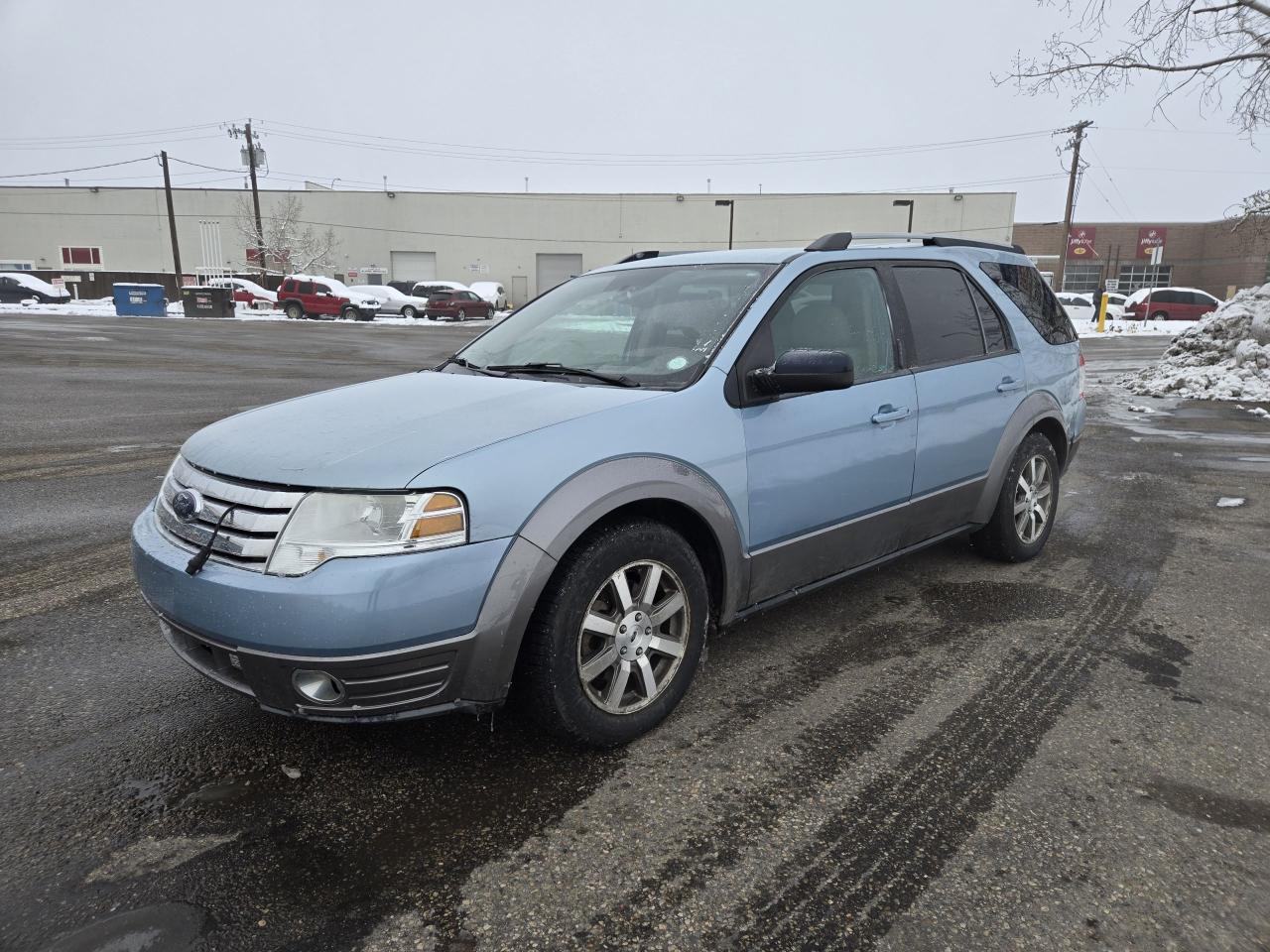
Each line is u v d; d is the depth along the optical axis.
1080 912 2.03
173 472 2.77
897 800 2.48
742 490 2.96
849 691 3.16
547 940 1.94
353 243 62.06
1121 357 20.97
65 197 63.41
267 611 2.23
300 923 1.98
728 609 3.05
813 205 60.06
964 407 3.94
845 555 3.49
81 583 4.21
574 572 2.52
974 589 4.25
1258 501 6.14
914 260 3.94
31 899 2.04
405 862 2.20
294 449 2.49
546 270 62.84
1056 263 64.50
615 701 2.69
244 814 2.39
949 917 2.01
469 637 2.33
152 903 2.03
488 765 2.66
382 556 2.24
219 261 59.69
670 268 3.71
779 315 3.22
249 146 53.06
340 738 2.80
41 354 16.58
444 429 2.55
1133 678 3.27
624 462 2.61
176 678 3.21
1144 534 5.29
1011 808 2.44
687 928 1.97
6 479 6.37
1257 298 13.24
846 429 3.33
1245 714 3.00
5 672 3.24
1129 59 12.88
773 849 2.26
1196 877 2.16
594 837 2.30
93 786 2.51
